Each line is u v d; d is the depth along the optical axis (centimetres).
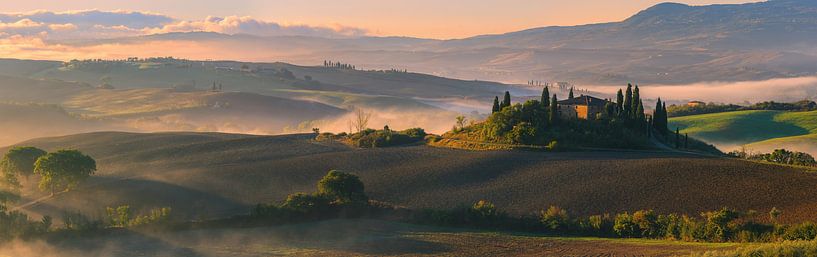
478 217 12288
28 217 13438
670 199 13262
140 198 14712
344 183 13300
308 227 12125
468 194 14375
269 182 16088
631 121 19162
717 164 15475
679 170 15150
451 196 14250
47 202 14575
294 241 11169
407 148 19300
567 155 17212
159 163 18600
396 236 11388
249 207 13862
